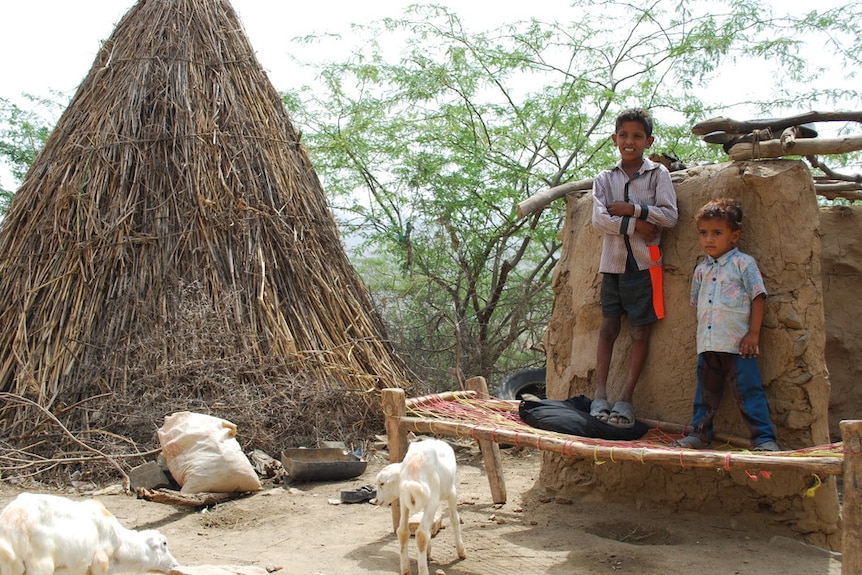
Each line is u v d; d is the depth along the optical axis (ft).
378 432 25.76
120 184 26.43
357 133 37.63
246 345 24.70
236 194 27.35
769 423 15.26
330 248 29.55
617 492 18.12
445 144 36.35
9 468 20.93
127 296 24.85
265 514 18.38
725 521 16.65
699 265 16.43
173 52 29.04
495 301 36.76
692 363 17.22
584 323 19.44
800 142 15.87
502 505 18.86
